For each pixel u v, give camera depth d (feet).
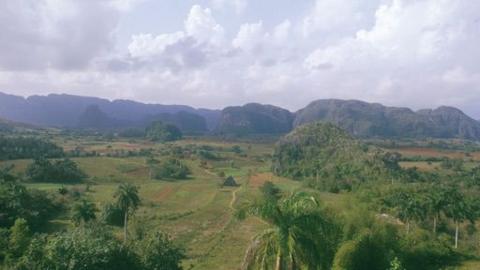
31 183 431.84
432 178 482.69
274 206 110.73
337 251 142.20
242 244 250.98
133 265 134.62
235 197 400.67
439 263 189.47
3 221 261.85
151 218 313.73
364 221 161.89
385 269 150.61
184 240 260.62
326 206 154.10
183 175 542.98
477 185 446.19
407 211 283.18
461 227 311.68
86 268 116.98
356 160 516.73
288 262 111.55
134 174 522.06
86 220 270.87
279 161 606.96
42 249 120.88
